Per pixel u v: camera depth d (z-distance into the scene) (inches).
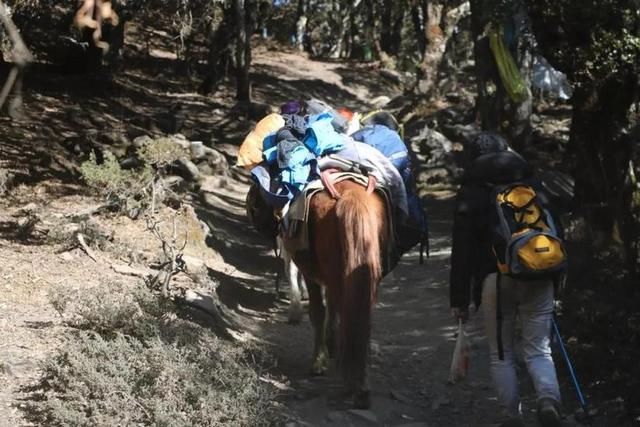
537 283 219.6
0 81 724.0
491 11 429.4
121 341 232.7
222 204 629.3
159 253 399.9
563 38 379.9
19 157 573.6
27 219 414.3
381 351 320.8
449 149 858.8
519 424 222.8
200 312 312.5
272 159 275.3
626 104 402.3
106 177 435.5
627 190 402.0
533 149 852.0
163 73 1198.3
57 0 506.9
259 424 214.4
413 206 277.7
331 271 242.8
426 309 384.8
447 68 1373.0
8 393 221.3
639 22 365.7
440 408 262.4
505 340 225.0
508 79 682.2
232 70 1357.0
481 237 226.5
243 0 1130.0
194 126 914.1
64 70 937.5
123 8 683.4
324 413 245.6
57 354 238.5
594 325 306.5
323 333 281.6
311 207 253.1
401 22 1985.7
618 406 247.0
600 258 387.9
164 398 214.2
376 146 281.6
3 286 306.0
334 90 1528.1
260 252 514.0
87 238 381.7
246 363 260.8
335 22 2148.1
